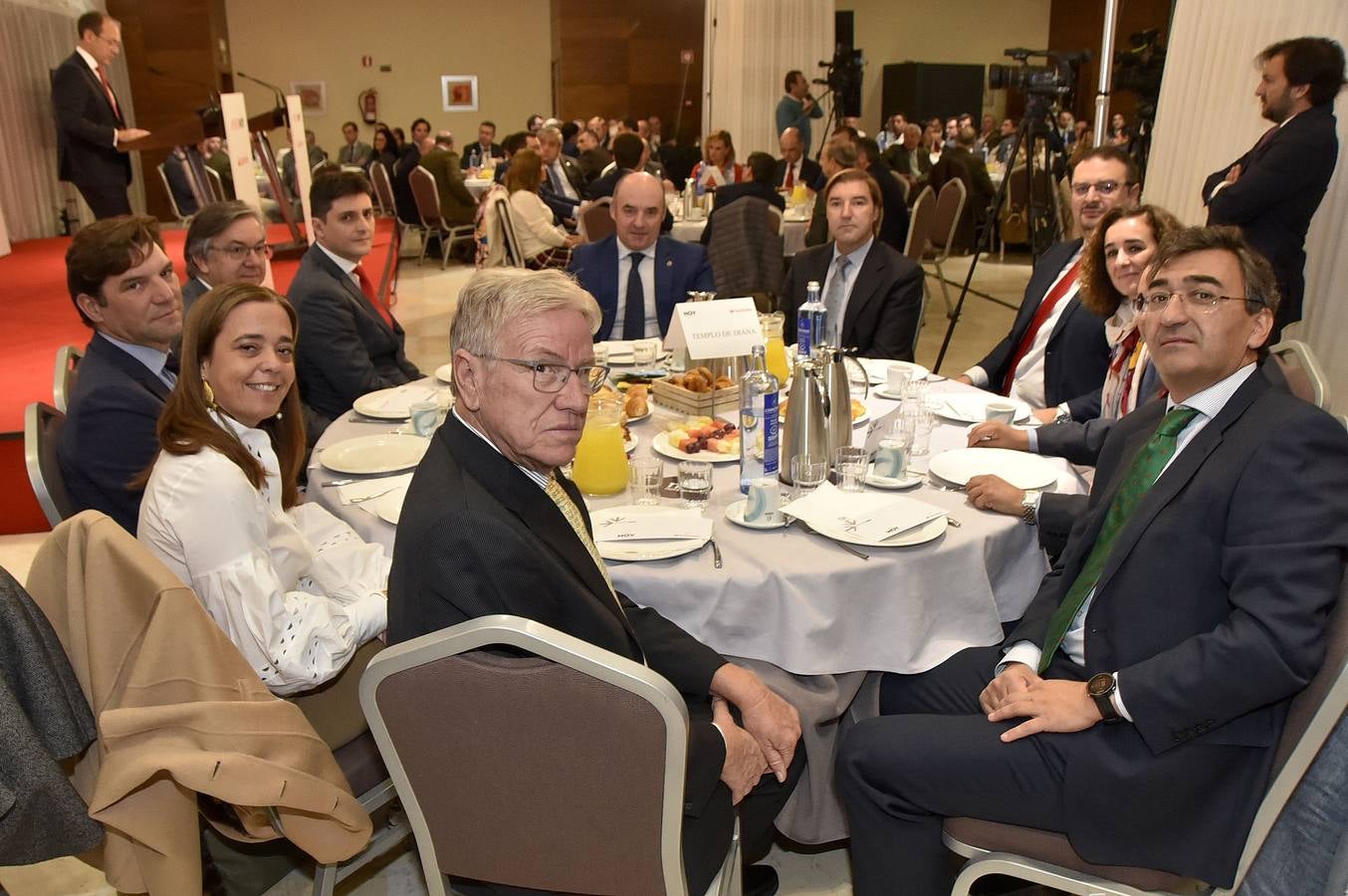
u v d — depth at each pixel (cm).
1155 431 154
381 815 165
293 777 121
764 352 187
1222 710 122
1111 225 240
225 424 151
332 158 1376
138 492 186
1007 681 147
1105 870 132
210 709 119
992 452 202
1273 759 125
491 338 118
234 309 150
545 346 118
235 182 506
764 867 181
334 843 133
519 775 106
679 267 338
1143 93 586
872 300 322
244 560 141
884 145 1227
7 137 788
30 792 115
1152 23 1380
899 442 192
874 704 173
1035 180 586
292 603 144
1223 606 133
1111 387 228
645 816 105
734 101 1004
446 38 1366
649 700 98
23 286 618
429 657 101
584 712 100
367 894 183
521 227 602
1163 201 445
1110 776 128
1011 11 1474
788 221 619
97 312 205
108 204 606
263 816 135
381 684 104
